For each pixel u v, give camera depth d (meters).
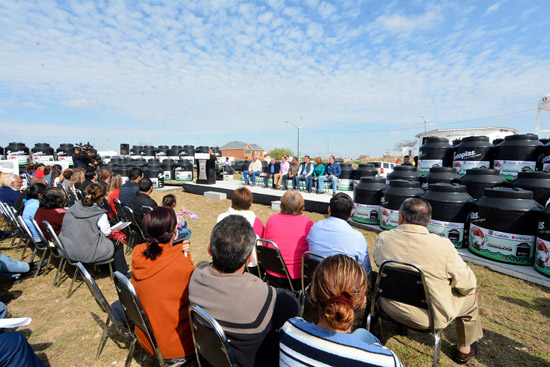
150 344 1.88
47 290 3.52
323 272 1.22
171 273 1.75
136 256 1.83
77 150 10.24
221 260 1.51
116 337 2.67
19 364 1.68
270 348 1.46
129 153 22.33
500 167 5.55
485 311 3.02
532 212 3.72
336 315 1.12
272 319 1.46
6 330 2.71
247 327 1.40
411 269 2.00
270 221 2.85
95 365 2.31
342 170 10.38
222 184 12.31
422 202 2.17
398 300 2.09
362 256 2.45
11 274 3.61
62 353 2.45
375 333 2.53
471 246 4.31
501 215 3.87
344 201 2.59
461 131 16.31
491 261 4.02
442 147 6.52
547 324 2.79
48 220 3.83
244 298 1.42
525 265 3.82
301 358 1.14
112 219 5.35
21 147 13.97
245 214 3.07
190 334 1.87
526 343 2.53
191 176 14.41
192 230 6.19
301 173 10.44
